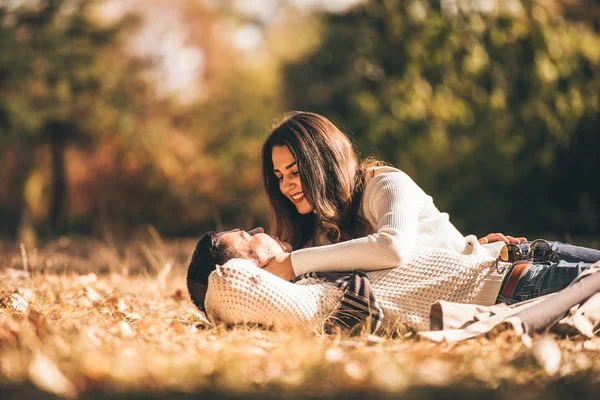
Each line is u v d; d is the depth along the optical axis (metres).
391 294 3.69
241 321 3.61
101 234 19.69
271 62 25.91
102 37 19.42
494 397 2.33
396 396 2.32
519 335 3.13
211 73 26.33
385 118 13.89
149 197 22.77
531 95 11.64
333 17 16.23
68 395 2.30
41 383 2.32
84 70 18.80
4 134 18.84
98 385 2.41
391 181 4.01
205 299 3.75
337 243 3.86
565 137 12.71
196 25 26.91
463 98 11.76
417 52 11.56
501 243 4.12
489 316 3.37
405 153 14.42
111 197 22.69
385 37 12.31
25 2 18.58
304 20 27.05
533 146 12.99
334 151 4.10
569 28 11.84
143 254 9.84
